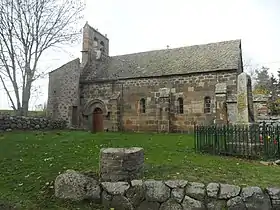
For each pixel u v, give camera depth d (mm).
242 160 9836
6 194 6711
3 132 15633
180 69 22219
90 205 6445
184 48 25406
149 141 14219
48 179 7414
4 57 20609
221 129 11039
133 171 6887
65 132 17562
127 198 6449
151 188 6457
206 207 6121
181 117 21438
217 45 23828
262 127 10953
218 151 10883
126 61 26672
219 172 7578
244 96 12352
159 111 21984
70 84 24422
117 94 23938
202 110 20719
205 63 21703
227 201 6117
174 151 11125
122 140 14344
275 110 31688
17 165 8805
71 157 9648
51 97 24109
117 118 23438
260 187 6270
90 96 25234
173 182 6473
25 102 21281
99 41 29766
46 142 12891
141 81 23328
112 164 6789
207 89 20734
